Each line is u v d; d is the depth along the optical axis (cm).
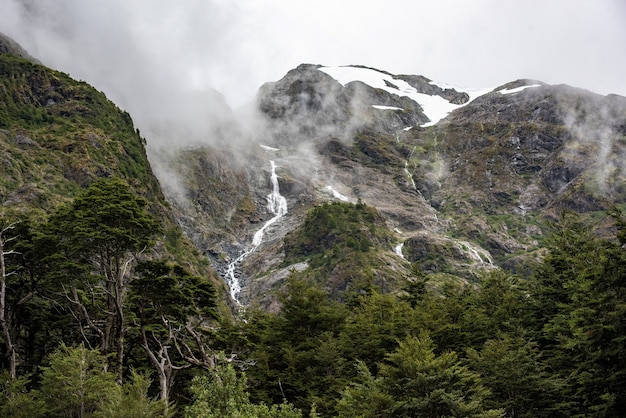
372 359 4175
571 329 3278
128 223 3609
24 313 4078
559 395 3278
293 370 4209
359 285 6588
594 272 3072
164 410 2736
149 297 3669
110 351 3831
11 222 3862
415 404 2667
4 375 3109
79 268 3638
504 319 4566
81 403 2778
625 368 2925
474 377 2914
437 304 5000
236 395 2459
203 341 4447
